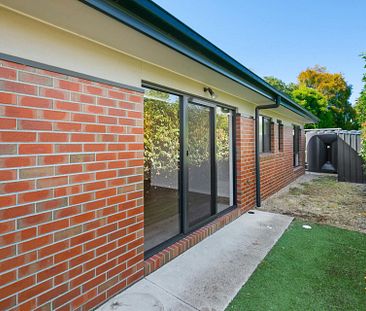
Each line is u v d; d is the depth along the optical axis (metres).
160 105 3.43
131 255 2.59
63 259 1.99
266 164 6.38
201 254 3.26
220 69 3.06
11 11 1.71
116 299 2.36
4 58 1.67
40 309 1.84
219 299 2.35
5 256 1.66
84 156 2.15
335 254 3.25
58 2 1.58
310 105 20.83
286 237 3.82
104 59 2.36
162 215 3.45
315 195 6.81
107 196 2.35
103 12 1.66
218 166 4.58
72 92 2.07
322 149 11.33
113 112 2.42
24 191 1.76
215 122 4.29
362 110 5.81
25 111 1.77
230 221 4.49
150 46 2.33
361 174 8.74
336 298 2.36
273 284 2.59
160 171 3.49
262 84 4.17
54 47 1.96
